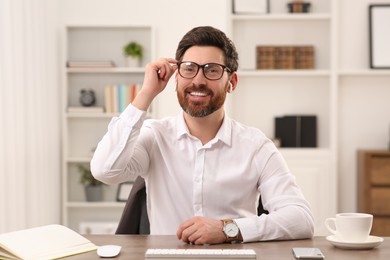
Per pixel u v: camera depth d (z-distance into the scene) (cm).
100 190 579
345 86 584
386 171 545
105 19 590
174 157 250
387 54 575
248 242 208
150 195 254
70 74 590
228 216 247
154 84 238
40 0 528
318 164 563
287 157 563
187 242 204
